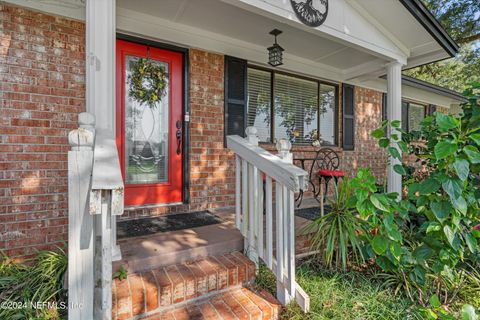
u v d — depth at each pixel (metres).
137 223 2.69
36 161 2.41
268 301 1.81
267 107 4.11
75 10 2.53
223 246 2.14
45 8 2.39
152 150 3.12
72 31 2.56
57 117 2.50
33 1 2.34
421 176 3.34
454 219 1.76
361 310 1.81
